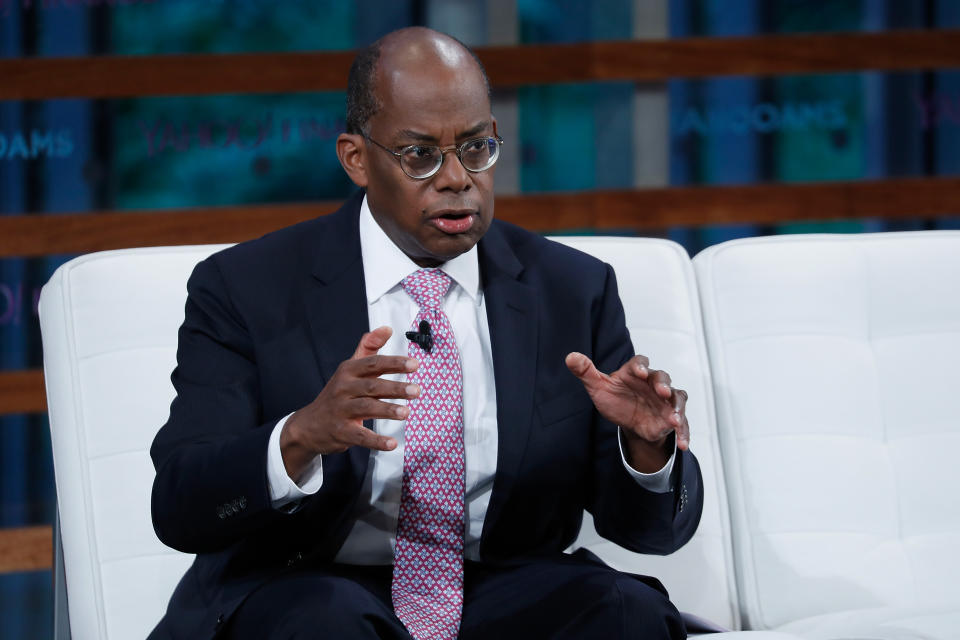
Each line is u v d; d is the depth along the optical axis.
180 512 4.82
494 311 5.41
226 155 10.03
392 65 5.04
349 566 5.29
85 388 5.97
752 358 6.36
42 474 9.76
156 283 6.14
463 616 5.02
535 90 10.27
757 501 6.18
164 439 5.10
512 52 10.24
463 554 5.23
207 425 5.08
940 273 6.63
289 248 5.56
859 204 10.50
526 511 5.29
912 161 10.55
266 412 5.23
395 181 5.04
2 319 9.76
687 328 6.39
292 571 4.95
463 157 4.99
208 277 5.45
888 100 10.52
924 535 6.25
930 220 10.55
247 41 10.02
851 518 6.17
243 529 4.76
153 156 9.95
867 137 10.52
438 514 5.10
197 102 9.98
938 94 10.54
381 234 5.47
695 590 6.06
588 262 5.79
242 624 4.57
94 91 9.86
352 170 5.39
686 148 10.41
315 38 10.08
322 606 4.33
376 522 5.21
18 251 9.76
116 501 5.84
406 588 5.06
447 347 5.22
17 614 9.52
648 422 4.80
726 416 6.31
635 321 6.34
